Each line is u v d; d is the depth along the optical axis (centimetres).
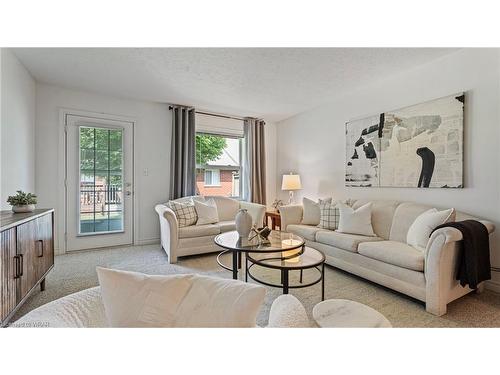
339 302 123
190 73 297
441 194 265
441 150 262
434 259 189
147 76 306
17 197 213
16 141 261
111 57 260
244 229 252
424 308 201
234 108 437
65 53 252
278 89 347
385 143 316
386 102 316
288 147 502
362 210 295
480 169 236
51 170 338
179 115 415
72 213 353
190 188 430
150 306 79
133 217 395
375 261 238
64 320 79
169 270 289
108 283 81
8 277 155
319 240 305
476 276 192
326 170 414
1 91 226
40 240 210
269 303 210
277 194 535
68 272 278
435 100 266
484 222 218
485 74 233
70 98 348
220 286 81
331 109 401
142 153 400
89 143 363
